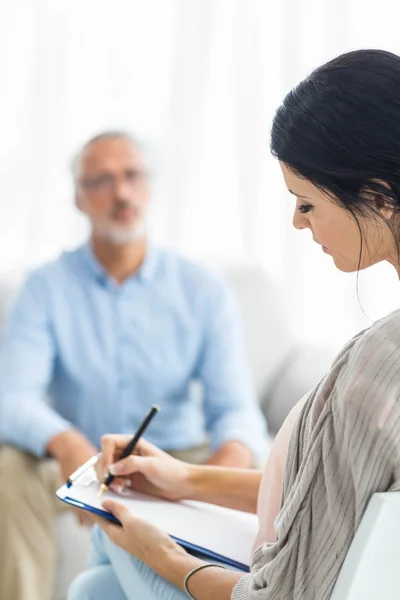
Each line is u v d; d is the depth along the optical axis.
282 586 1.07
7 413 2.38
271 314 2.94
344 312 3.28
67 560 2.32
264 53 3.30
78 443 2.26
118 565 1.39
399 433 0.98
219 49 3.35
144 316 2.61
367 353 1.01
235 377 2.57
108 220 2.54
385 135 1.03
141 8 3.33
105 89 3.35
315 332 3.34
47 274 2.62
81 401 2.59
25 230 3.36
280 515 1.10
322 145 1.05
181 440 2.60
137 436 1.58
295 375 2.76
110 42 3.33
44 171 3.34
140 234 2.58
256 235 3.38
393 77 1.04
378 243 1.08
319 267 3.32
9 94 3.29
